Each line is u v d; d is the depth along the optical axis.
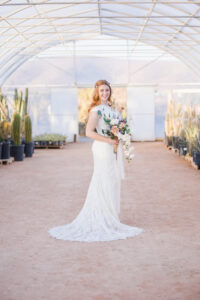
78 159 12.41
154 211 5.19
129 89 21.61
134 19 13.81
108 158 4.18
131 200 5.96
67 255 3.44
